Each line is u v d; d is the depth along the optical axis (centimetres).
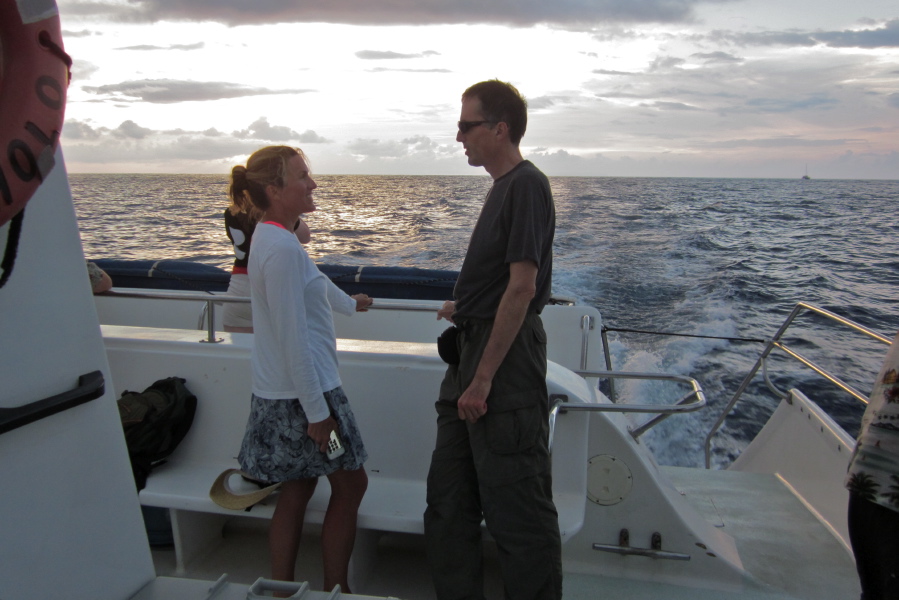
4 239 108
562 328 421
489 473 188
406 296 425
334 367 205
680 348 884
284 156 194
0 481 114
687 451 601
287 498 214
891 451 157
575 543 252
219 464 264
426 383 251
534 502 190
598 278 1314
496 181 193
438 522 205
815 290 1295
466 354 197
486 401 186
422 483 254
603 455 246
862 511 165
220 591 143
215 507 230
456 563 203
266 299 197
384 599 140
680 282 1309
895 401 158
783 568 275
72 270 127
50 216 123
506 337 180
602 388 723
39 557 121
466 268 196
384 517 224
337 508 215
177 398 254
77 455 129
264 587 143
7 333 115
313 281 198
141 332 284
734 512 335
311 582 239
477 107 189
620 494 247
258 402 204
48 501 123
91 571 133
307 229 379
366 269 434
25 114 98
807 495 346
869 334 316
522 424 187
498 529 190
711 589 245
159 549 260
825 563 280
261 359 203
